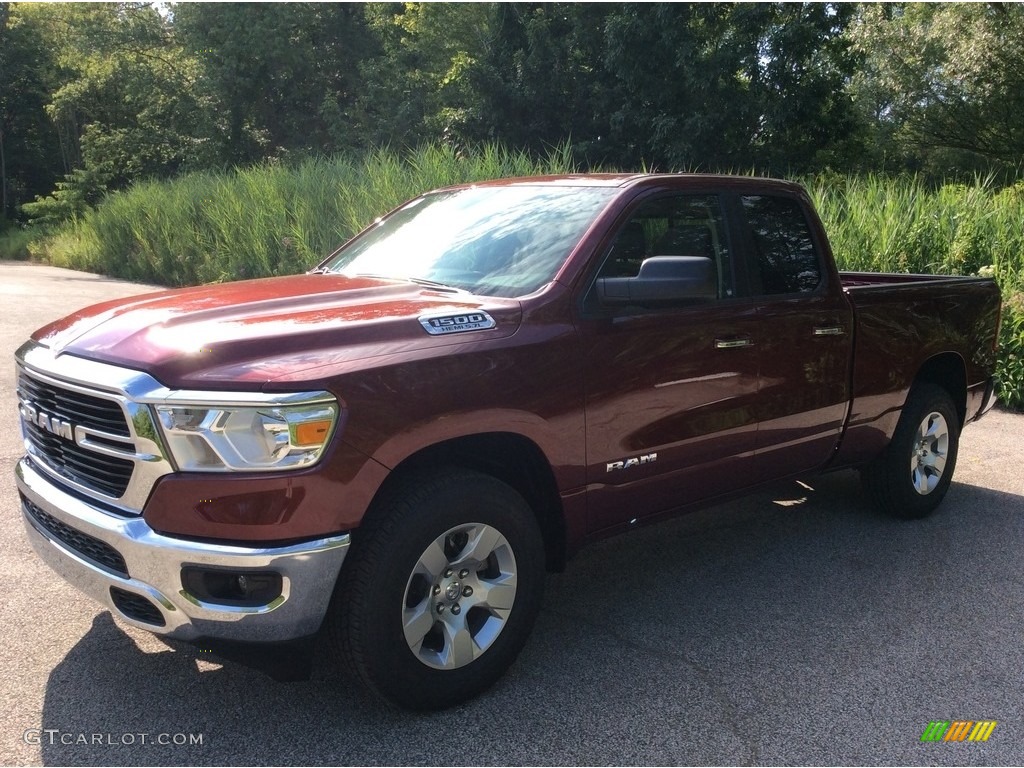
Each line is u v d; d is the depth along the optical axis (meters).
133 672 3.37
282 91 36.72
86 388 2.87
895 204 10.70
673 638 3.80
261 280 4.05
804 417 4.47
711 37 21.91
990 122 26.16
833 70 21.64
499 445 3.31
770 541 5.04
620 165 22.97
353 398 2.79
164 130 38.09
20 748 2.87
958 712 3.26
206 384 2.69
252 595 2.75
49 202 36.12
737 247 4.24
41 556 3.26
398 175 14.82
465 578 3.16
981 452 7.16
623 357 3.57
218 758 2.86
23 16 47.59
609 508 3.66
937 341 5.30
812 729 3.13
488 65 24.69
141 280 20.02
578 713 3.19
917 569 4.64
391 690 2.98
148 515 2.74
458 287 3.71
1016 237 10.19
